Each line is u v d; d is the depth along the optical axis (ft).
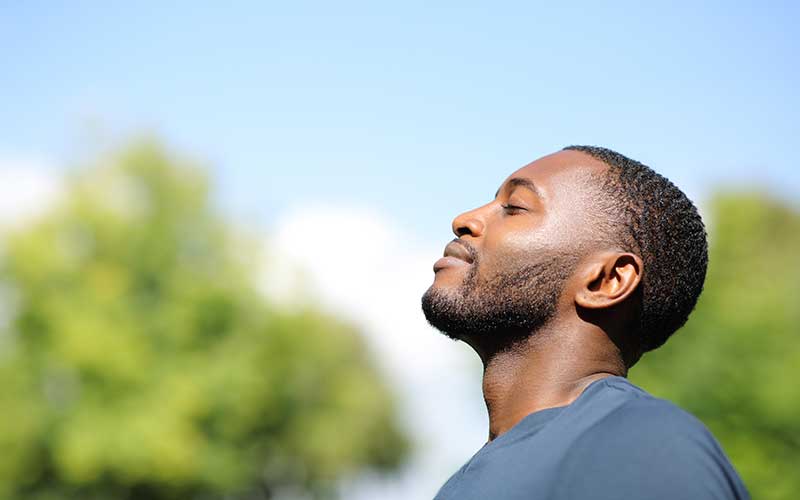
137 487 71.61
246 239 78.74
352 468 88.94
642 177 6.89
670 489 5.10
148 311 74.74
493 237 6.76
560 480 5.49
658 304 6.72
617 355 6.64
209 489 74.08
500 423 6.67
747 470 35.78
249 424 75.77
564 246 6.58
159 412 69.87
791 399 35.78
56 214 74.18
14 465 68.44
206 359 74.23
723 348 37.22
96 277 72.02
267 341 77.61
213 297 75.51
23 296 70.79
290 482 83.05
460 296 6.76
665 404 5.65
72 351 68.90
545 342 6.59
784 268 41.29
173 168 78.64
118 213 76.23
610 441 5.46
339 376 86.22
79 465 67.92
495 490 5.76
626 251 6.61
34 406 69.00
